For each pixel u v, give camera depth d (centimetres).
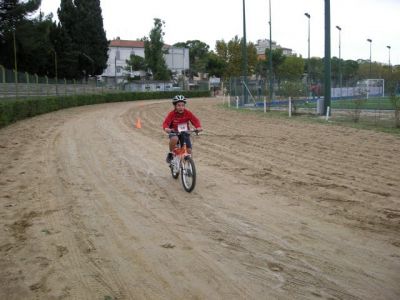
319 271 506
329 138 1650
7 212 732
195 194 847
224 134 1811
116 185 919
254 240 604
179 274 500
